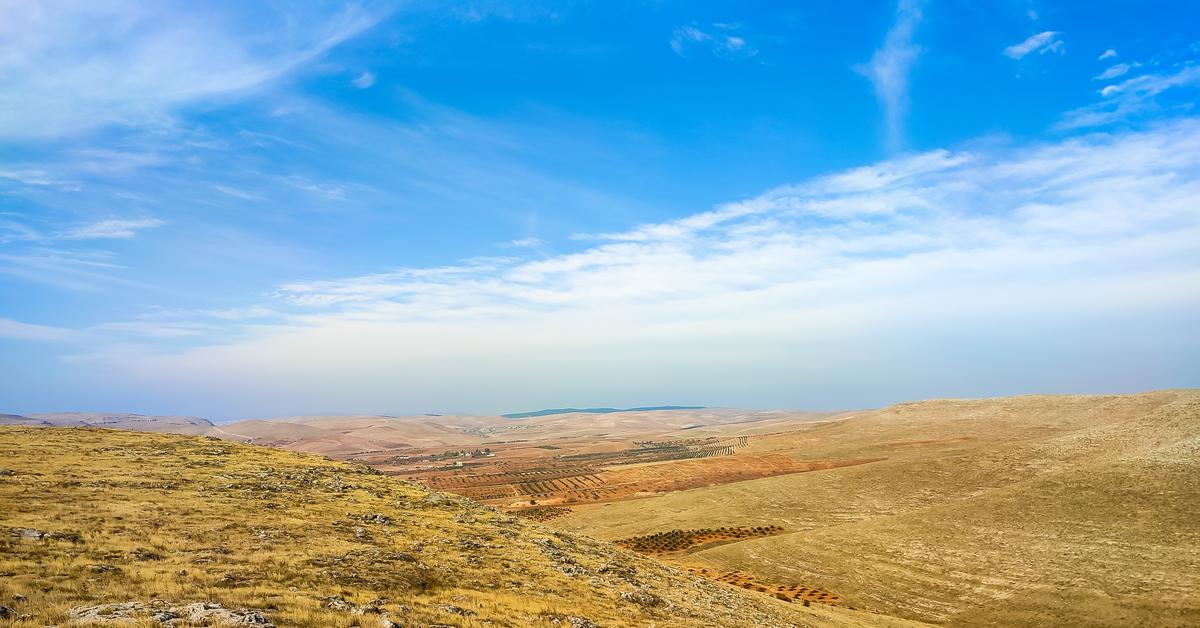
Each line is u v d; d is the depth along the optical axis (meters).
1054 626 50.75
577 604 28.45
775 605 47.44
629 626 26.56
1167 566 54.69
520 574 32.03
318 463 55.62
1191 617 46.41
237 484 40.06
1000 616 54.44
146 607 16.78
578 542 48.53
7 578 18.14
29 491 30.52
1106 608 50.94
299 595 20.86
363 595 22.41
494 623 22.09
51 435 50.91
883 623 50.84
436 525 39.41
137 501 31.83
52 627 14.52
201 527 28.73
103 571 20.23
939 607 58.62
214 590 19.67
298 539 29.48
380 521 37.12
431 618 21.06
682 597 37.44
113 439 52.25
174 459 46.44
